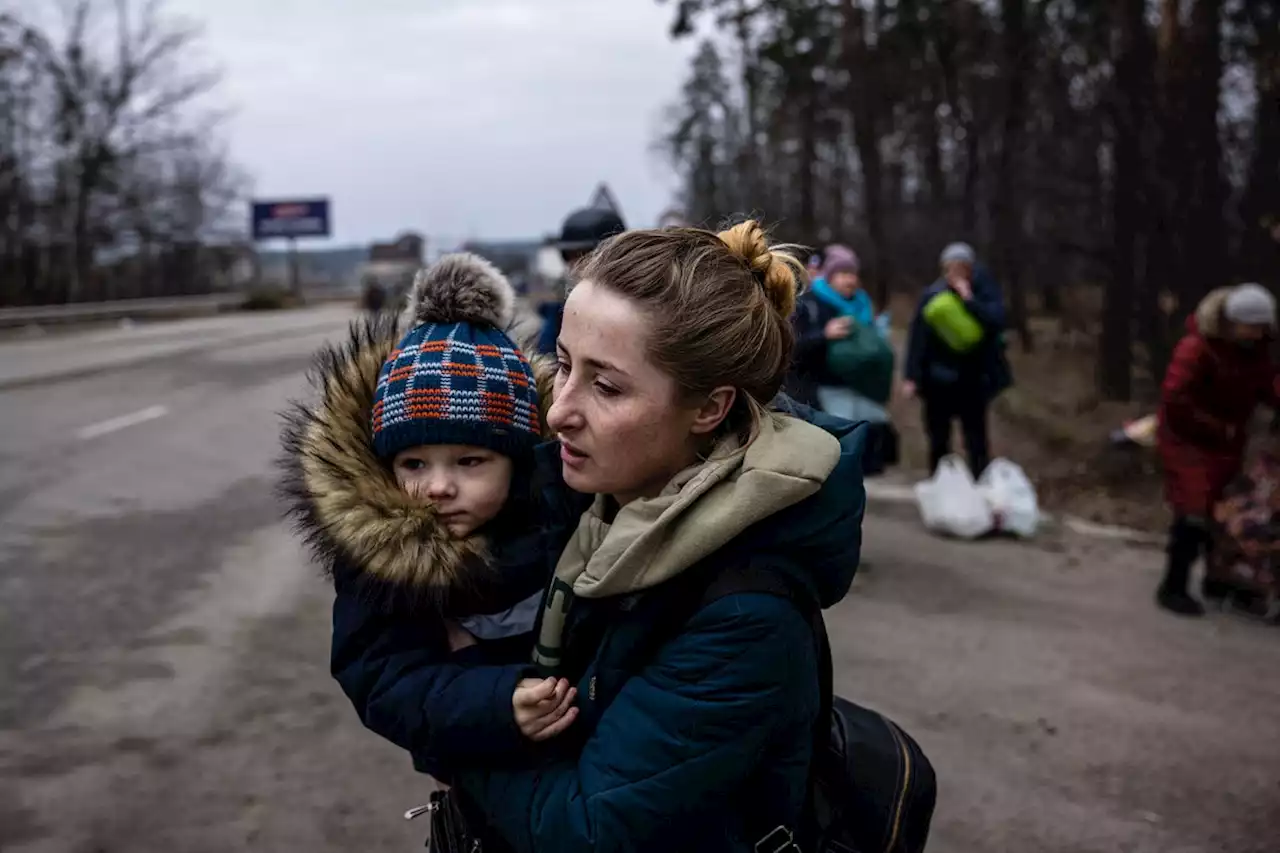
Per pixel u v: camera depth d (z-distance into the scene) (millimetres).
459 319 1543
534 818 1288
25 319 24797
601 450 1293
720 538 1223
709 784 1219
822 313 5566
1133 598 5387
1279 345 7531
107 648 4547
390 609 1391
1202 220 9727
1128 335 10664
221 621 4918
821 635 1359
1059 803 3291
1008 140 16406
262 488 7789
